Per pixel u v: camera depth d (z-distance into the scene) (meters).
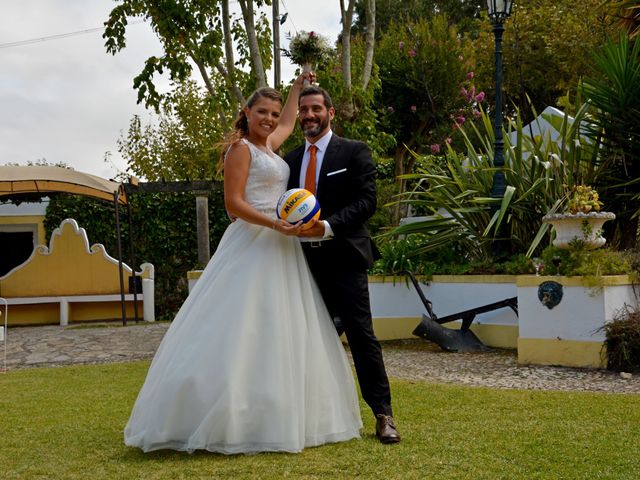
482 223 8.98
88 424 4.59
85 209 15.12
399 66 18.77
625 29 11.12
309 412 3.87
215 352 3.75
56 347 9.48
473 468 3.40
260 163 4.11
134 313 14.07
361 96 10.89
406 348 8.34
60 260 14.06
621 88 8.44
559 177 8.59
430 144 20.11
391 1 30.66
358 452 3.71
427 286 8.88
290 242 4.12
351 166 4.20
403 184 14.80
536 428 4.17
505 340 8.13
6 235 17.42
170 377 3.75
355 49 14.27
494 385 5.90
